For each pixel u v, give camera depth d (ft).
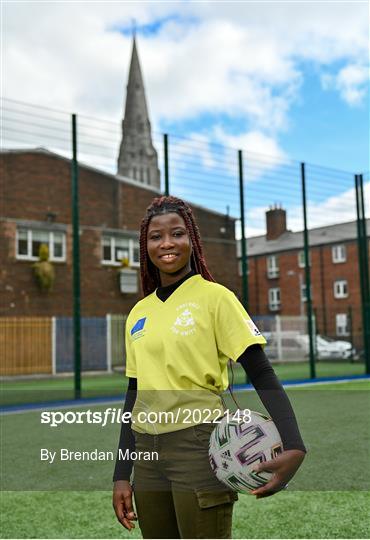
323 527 11.37
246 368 5.19
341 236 120.57
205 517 5.17
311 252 123.65
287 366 72.54
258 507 12.91
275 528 11.39
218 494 5.22
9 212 71.31
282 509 12.68
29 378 65.62
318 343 85.10
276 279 129.29
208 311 5.32
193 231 5.91
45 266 71.56
